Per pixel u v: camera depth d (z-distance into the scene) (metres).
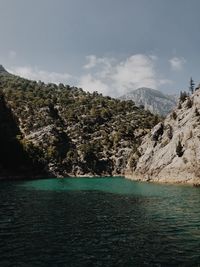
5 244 40.47
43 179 178.00
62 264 33.56
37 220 55.09
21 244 40.50
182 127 154.62
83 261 34.44
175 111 173.75
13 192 102.81
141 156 176.38
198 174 131.12
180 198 86.06
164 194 96.44
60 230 47.81
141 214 61.41
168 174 144.88
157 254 36.66
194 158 135.50
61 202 78.31
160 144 164.38
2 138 185.88
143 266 32.97
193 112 153.25
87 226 50.62
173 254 36.66
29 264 33.59
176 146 147.00
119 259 35.03
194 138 141.25
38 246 39.66
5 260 34.78
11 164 181.00
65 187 123.62
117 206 71.75
